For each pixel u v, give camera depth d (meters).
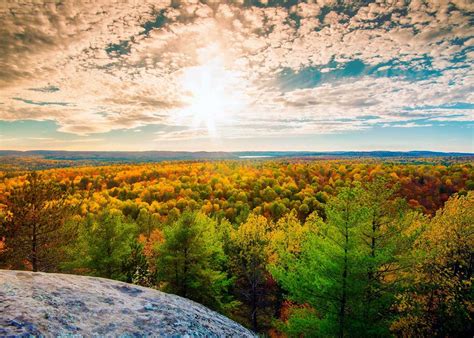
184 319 5.68
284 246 25.23
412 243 11.34
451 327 14.58
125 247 17.00
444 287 14.57
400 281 10.77
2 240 13.27
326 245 10.52
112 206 65.00
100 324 4.60
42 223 13.58
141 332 4.71
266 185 84.81
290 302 23.25
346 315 10.15
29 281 5.40
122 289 6.57
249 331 6.97
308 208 59.69
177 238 15.53
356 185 12.18
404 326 14.58
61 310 4.60
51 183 14.35
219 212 58.50
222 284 16.84
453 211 16.41
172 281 15.89
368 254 10.39
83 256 17.27
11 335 3.55
